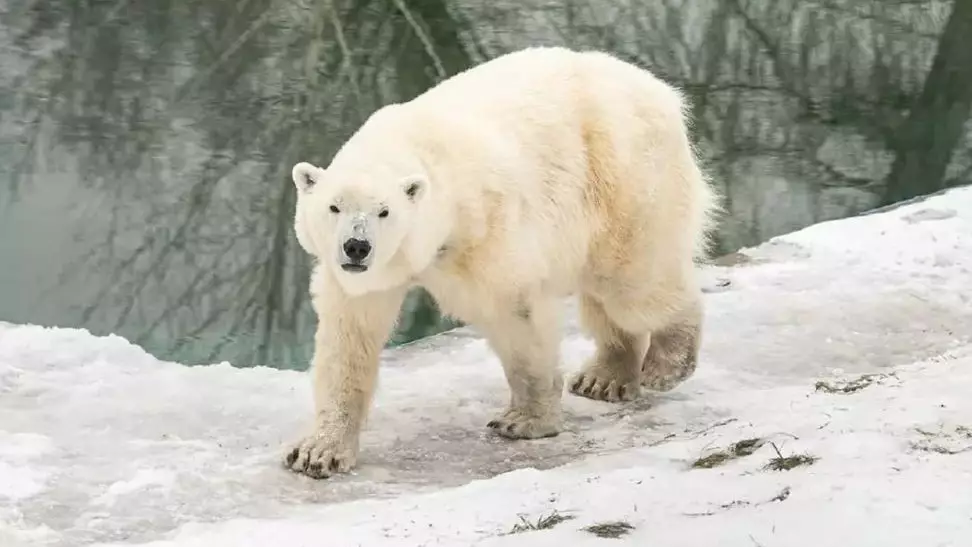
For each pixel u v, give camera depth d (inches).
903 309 538.6
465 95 381.7
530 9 1026.1
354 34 989.8
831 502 241.4
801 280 580.7
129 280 959.6
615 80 404.8
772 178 1059.9
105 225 964.0
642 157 399.2
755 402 408.2
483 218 354.0
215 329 964.0
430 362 494.6
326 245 338.6
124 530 307.3
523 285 365.1
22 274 951.6
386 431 400.2
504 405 428.8
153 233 965.2
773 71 1069.1
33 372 442.9
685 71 1064.2
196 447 378.3
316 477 352.2
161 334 960.3
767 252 632.4
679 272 420.8
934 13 1086.4
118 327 955.3
